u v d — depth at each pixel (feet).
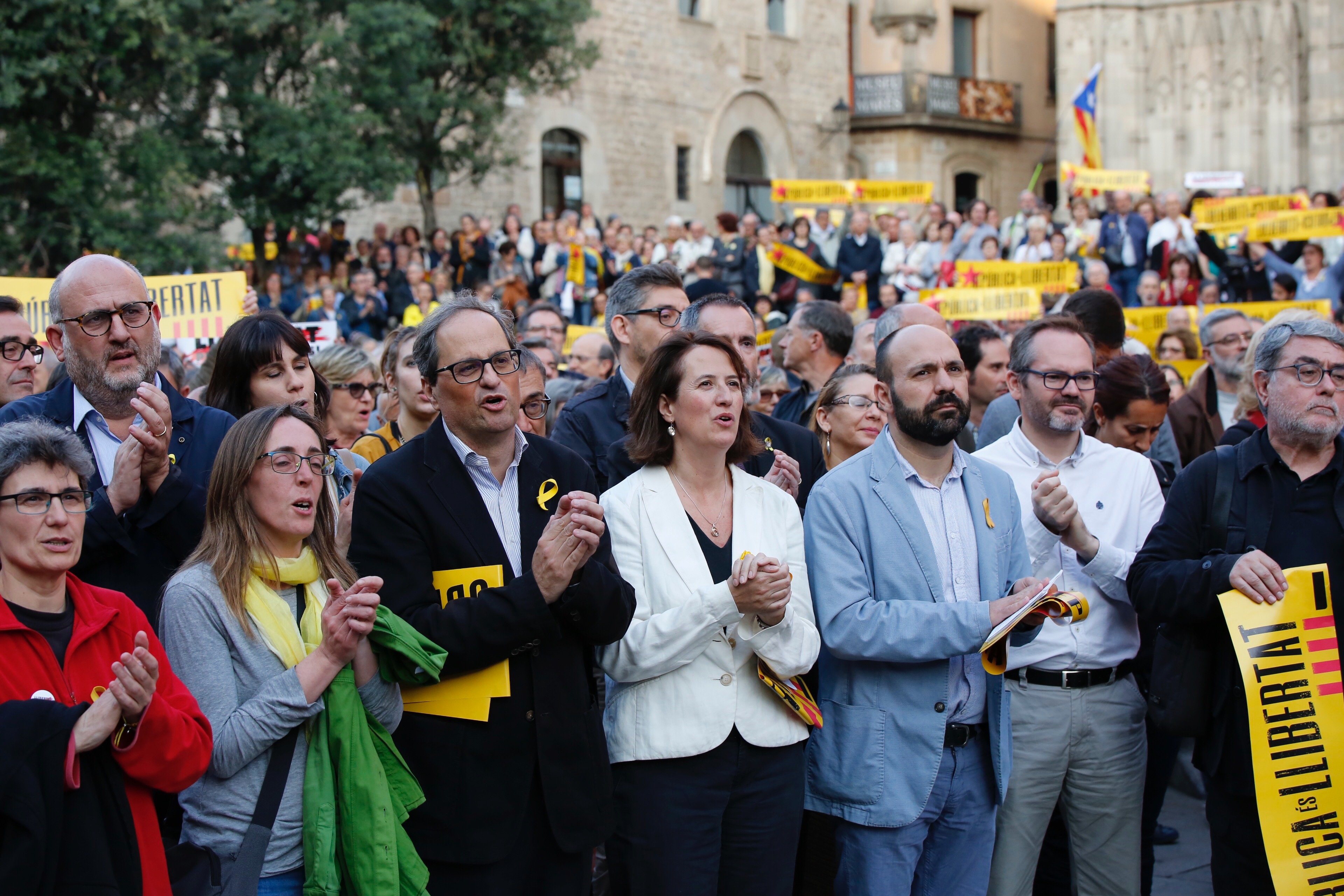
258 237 53.72
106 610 11.18
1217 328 24.45
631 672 13.11
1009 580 14.58
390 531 12.61
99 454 14.08
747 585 12.67
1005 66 123.54
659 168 91.50
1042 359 15.97
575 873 12.57
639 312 17.54
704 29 94.12
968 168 119.14
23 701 10.14
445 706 12.32
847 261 57.57
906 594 14.02
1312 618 14.02
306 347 16.63
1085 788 15.48
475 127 64.54
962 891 14.28
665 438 13.97
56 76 41.93
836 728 14.25
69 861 10.09
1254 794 14.10
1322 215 45.03
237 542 11.87
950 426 14.08
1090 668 15.39
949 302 39.70
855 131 114.83
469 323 12.77
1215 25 107.34
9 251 42.65
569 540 12.07
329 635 11.45
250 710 11.30
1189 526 14.85
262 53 51.98
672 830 12.95
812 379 21.84
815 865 14.43
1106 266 49.03
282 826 11.43
